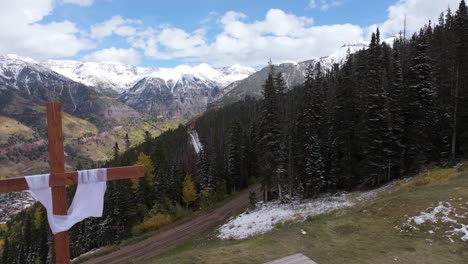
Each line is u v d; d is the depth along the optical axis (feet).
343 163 128.36
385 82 132.36
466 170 87.35
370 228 50.24
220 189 198.80
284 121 147.33
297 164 140.26
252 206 130.72
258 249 42.65
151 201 200.44
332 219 54.75
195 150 350.84
